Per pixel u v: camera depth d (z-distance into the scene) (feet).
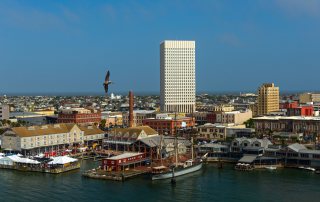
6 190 618.85
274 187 628.28
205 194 595.06
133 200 570.05
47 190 618.44
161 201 565.12
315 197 574.56
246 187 629.92
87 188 629.51
